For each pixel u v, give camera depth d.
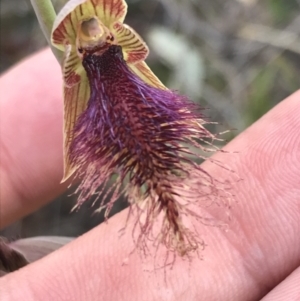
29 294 0.07
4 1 0.16
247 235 0.07
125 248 0.07
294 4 0.15
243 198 0.07
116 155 0.06
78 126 0.06
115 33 0.06
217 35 0.15
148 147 0.06
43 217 0.14
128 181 0.06
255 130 0.08
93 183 0.06
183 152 0.06
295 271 0.07
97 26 0.06
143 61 0.06
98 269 0.07
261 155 0.07
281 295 0.07
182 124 0.06
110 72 0.06
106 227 0.07
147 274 0.07
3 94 0.10
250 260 0.07
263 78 0.13
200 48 0.15
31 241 0.09
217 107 0.13
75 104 0.06
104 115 0.06
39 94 0.10
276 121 0.08
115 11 0.06
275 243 0.07
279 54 0.14
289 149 0.07
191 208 0.07
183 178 0.06
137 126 0.06
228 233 0.07
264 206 0.07
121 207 0.13
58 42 0.06
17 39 0.16
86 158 0.06
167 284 0.07
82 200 0.06
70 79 0.06
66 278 0.07
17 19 0.16
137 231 0.07
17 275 0.07
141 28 0.15
